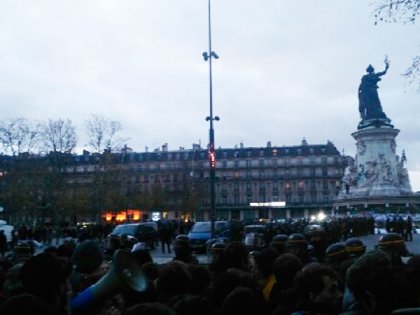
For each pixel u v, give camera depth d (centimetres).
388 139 8088
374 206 8019
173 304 645
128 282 499
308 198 19675
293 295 707
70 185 13538
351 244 1048
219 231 4681
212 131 4462
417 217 7531
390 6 2212
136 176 19400
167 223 5856
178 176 16400
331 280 642
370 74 8331
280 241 1316
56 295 590
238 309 571
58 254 1323
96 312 511
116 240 1764
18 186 9275
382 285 540
